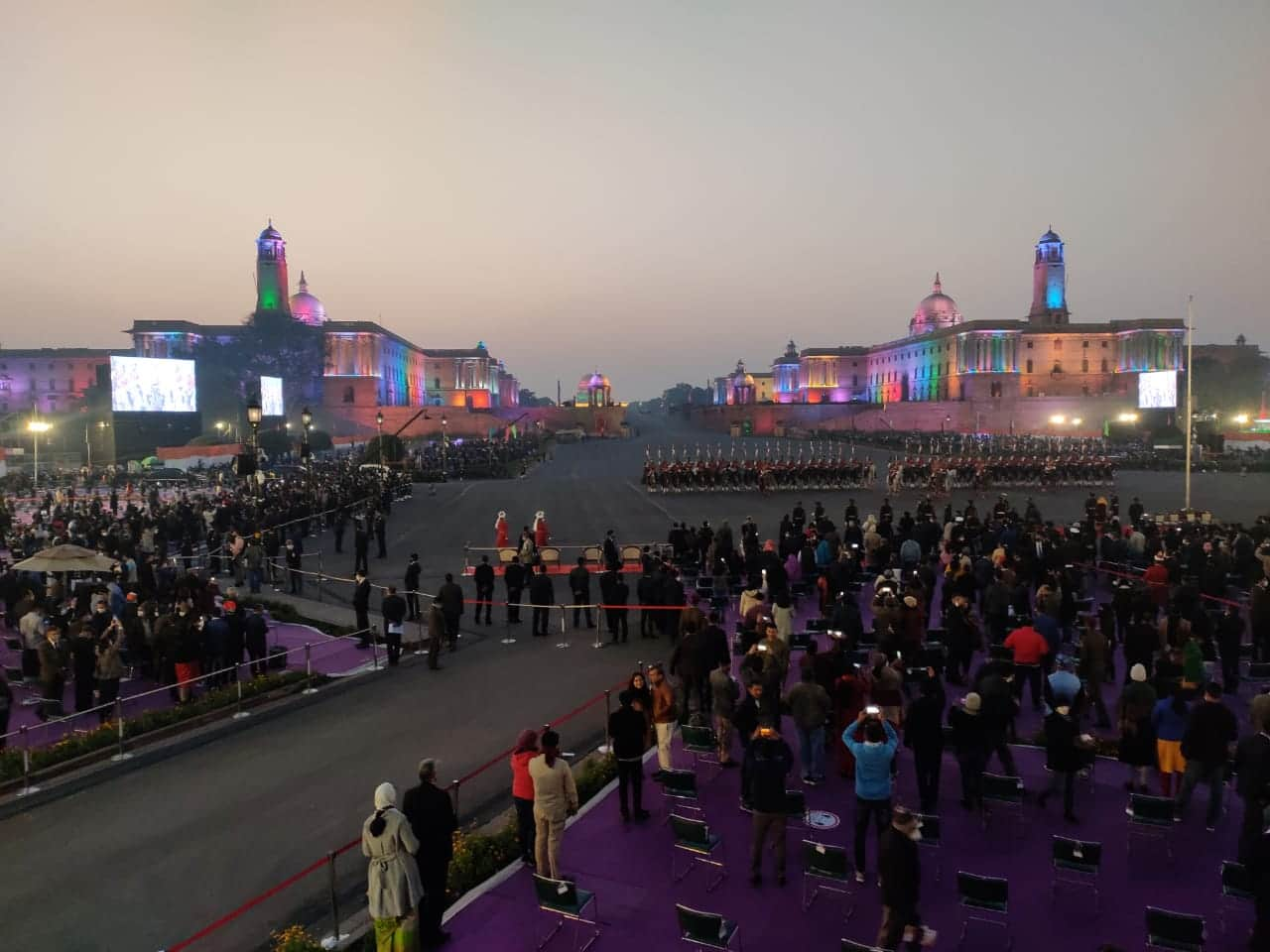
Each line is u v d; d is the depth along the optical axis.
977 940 8.96
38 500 56.50
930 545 29.11
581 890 10.11
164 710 16.09
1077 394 135.38
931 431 120.06
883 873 8.02
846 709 13.07
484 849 10.83
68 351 142.62
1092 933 9.05
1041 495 52.41
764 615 17.41
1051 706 13.38
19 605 19.50
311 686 18.12
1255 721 9.75
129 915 9.80
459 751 14.55
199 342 123.50
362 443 111.25
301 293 152.75
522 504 51.25
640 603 22.73
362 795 12.84
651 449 111.00
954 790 12.73
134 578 24.81
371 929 9.41
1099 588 25.88
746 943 8.99
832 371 180.50
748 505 48.56
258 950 9.21
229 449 83.50
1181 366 130.62
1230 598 23.38
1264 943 7.86
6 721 14.68
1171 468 72.12
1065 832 11.33
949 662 16.86
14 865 10.94
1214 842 11.01
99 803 12.72
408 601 24.34
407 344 155.75
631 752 11.64
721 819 11.97
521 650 20.98
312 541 38.16
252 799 12.78
